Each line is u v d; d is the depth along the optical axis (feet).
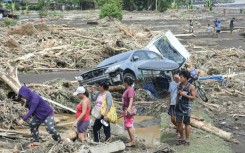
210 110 53.16
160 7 361.10
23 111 47.06
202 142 39.75
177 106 38.73
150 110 52.47
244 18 273.13
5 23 177.47
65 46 100.37
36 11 329.72
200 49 115.55
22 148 35.29
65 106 52.29
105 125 35.78
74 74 82.69
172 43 68.80
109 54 96.32
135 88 59.41
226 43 135.54
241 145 40.06
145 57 62.49
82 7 389.60
